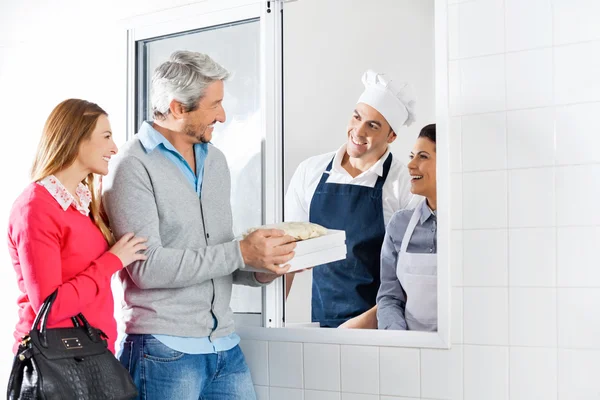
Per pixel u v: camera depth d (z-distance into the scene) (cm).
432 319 205
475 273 198
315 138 227
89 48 271
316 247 206
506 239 195
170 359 197
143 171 200
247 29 241
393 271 213
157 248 196
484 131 199
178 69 204
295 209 230
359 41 220
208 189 215
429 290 206
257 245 194
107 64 266
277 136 233
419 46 210
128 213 197
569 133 189
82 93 272
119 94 262
